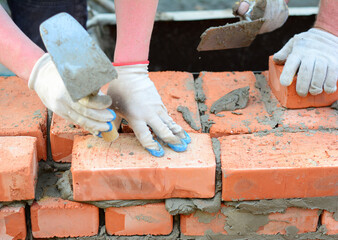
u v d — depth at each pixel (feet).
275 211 6.46
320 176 6.18
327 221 6.63
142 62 6.02
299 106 7.25
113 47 11.69
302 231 6.73
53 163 6.91
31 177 6.13
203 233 6.73
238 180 6.18
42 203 6.41
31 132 6.62
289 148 6.50
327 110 7.25
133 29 5.85
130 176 6.12
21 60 5.63
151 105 6.04
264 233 6.74
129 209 6.49
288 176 6.16
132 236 6.77
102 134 5.86
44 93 5.56
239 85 7.99
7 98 7.30
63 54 4.96
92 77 5.04
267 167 6.12
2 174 5.95
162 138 6.23
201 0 18.25
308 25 10.60
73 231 6.64
